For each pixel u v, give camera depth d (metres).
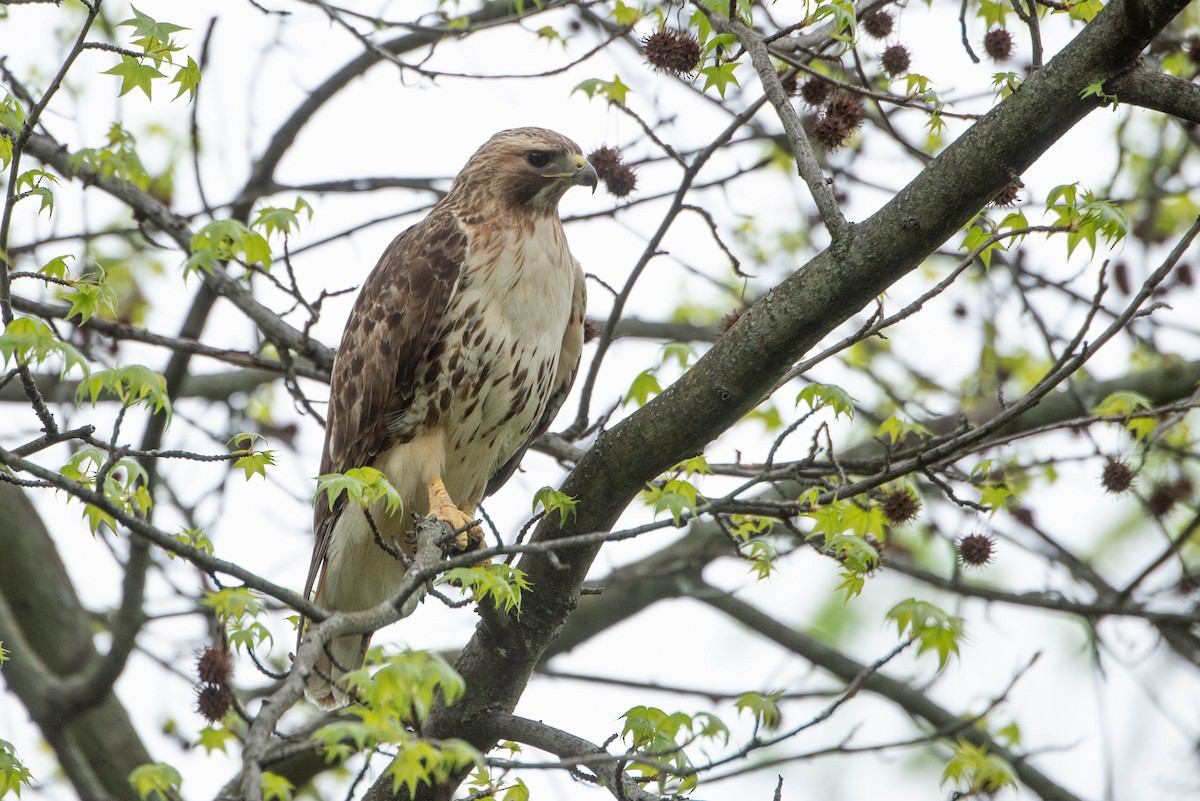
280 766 13.11
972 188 7.61
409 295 11.16
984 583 16.34
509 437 11.75
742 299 10.79
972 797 9.46
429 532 7.98
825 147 9.63
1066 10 8.43
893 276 7.85
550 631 9.14
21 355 6.49
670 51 9.35
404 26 12.62
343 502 11.05
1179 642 14.68
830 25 10.30
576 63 11.13
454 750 5.59
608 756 6.73
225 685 7.12
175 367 12.33
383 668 5.64
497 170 11.34
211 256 9.12
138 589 12.70
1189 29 14.35
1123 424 10.41
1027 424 15.27
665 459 8.56
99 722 14.31
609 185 11.85
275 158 13.69
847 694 7.95
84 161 12.11
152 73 8.09
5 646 13.34
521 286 11.20
